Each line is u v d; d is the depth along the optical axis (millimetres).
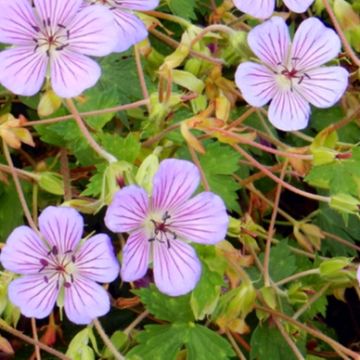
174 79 297
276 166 317
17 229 252
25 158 323
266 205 340
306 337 324
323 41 288
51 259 256
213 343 292
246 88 278
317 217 351
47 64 264
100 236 253
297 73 284
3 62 260
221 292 304
